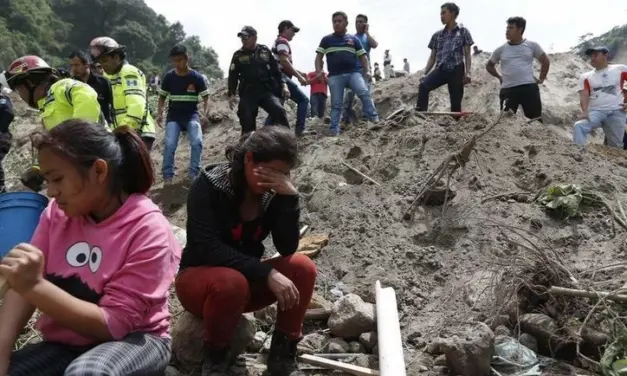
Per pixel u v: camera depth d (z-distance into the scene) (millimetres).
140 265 2053
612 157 5250
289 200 2684
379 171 4926
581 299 3051
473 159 4734
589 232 3947
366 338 3055
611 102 6445
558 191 4195
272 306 3340
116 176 2100
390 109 11148
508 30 6453
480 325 2877
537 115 6500
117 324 2010
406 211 4242
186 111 6281
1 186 6238
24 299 2057
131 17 68938
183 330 2818
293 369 2812
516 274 3203
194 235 2590
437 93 11266
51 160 1967
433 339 3096
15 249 1896
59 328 2141
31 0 61125
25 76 4031
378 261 3867
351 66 6863
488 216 4098
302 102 7145
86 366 1873
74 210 2035
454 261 3771
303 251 3967
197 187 2609
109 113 5051
